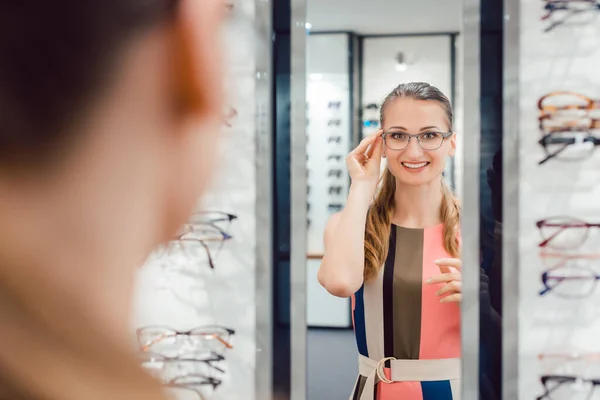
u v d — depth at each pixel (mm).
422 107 1398
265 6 1349
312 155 2627
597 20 1334
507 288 1358
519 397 1363
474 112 1369
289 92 1386
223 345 1401
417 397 1360
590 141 1342
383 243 1416
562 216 1352
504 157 1355
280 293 1414
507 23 1348
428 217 1429
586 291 1353
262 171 1377
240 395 1400
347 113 2459
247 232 1388
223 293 1398
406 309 1380
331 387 1954
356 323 1438
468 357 1358
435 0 1951
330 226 1462
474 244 1365
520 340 1359
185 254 1396
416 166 1406
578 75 1343
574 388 1359
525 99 1354
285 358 1414
